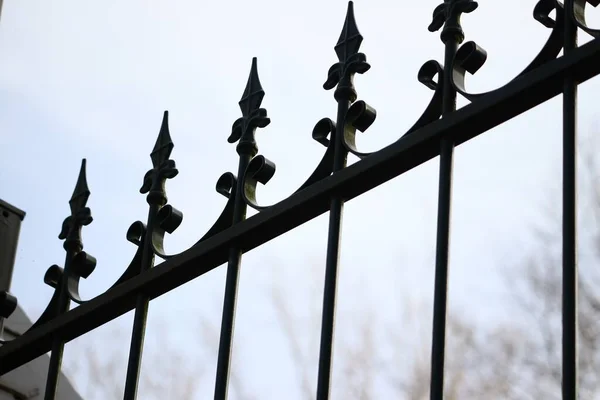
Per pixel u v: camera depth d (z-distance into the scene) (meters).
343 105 2.18
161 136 2.59
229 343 2.18
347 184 2.09
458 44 2.04
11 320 3.61
